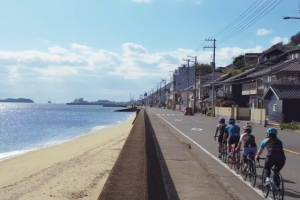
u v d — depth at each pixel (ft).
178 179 29.60
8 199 32.96
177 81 414.82
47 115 302.25
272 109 125.80
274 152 23.17
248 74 186.29
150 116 163.63
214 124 109.91
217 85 225.76
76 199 30.81
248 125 29.96
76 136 111.45
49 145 87.86
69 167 48.06
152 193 17.16
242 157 30.04
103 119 230.89
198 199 23.73
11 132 129.90
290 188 27.61
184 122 119.85
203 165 36.06
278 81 139.33
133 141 35.94
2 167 54.75
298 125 98.99
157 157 39.68
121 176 18.48
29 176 45.60
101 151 63.72
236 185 28.12
